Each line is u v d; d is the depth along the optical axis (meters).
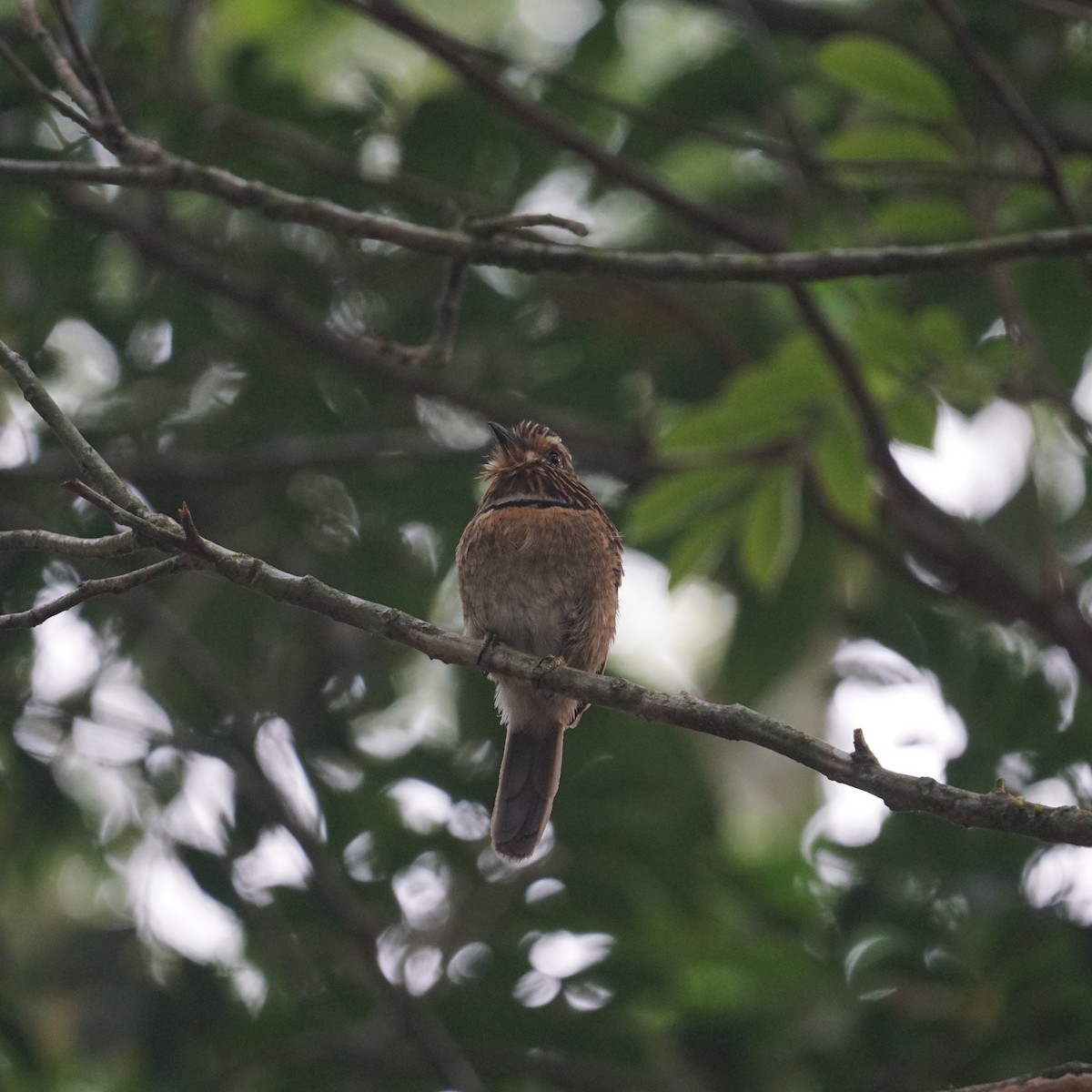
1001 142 10.93
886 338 8.78
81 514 11.82
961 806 5.39
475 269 12.65
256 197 7.94
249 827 11.05
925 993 9.83
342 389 12.99
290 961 10.98
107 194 12.53
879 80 8.77
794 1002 10.12
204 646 12.48
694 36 13.12
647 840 11.28
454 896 11.41
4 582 11.60
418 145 12.12
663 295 11.95
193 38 11.34
